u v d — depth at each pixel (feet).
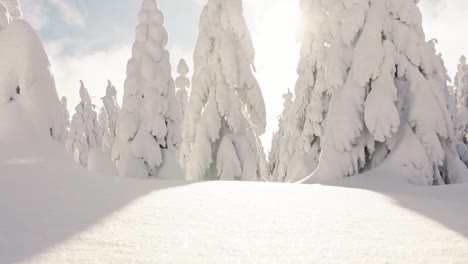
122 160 60.75
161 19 65.98
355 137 44.04
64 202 14.51
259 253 8.07
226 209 14.26
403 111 44.29
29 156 27.61
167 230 10.37
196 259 7.47
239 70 66.23
